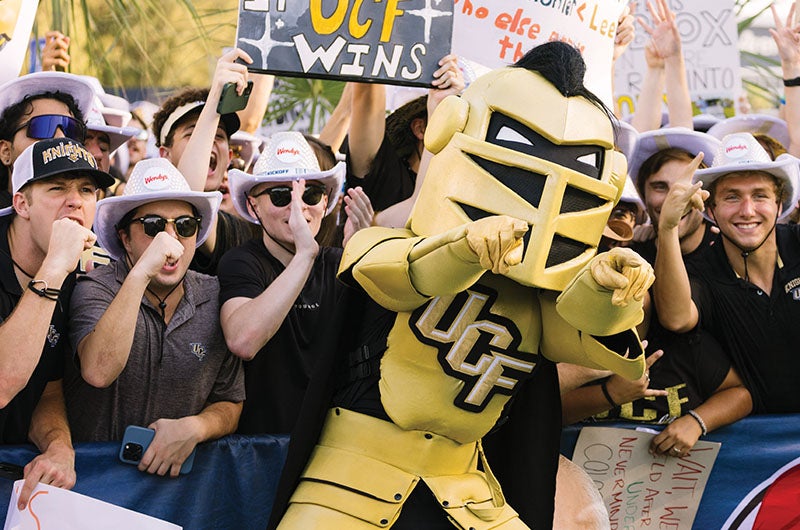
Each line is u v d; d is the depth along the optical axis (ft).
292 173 11.60
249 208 12.00
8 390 9.08
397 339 8.65
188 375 10.43
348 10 11.54
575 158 8.38
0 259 9.91
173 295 10.58
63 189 9.91
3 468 9.66
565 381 11.24
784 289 12.23
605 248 13.26
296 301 11.42
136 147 17.06
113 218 10.56
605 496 11.92
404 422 8.59
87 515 9.68
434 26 11.64
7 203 11.67
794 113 15.46
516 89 8.44
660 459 11.98
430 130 8.59
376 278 8.18
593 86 13.28
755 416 12.19
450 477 8.77
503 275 8.34
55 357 10.00
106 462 9.96
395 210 12.33
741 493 12.06
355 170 13.70
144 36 17.89
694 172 11.27
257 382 11.22
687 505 12.03
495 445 9.69
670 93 16.06
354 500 8.47
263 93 16.30
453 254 7.55
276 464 10.69
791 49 15.51
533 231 8.07
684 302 11.56
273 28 11.55
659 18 16.10
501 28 13.12
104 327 9.68
